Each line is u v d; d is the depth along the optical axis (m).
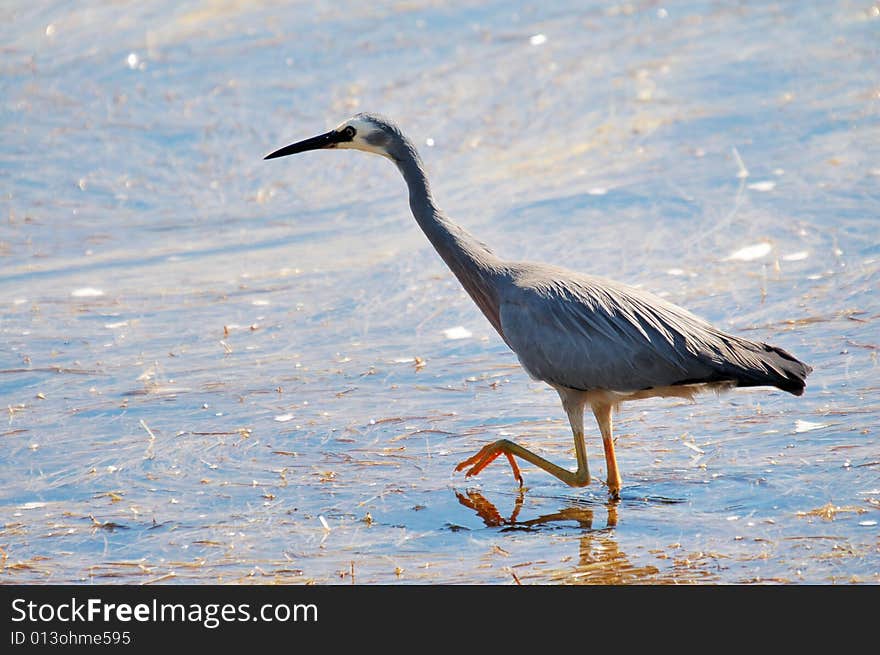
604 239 16.55
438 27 24.81
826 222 16.36
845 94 20.38
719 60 22.36
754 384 10.83
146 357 14.27
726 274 15.29
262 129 21.11
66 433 12.48
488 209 17.77
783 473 10.97
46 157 20.48
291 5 26.19
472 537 10.34
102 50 24.20
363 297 15.64
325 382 13.46
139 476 11.54
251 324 15.09
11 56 24.14
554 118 20.83
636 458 11.62
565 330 11.05
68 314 15.50
